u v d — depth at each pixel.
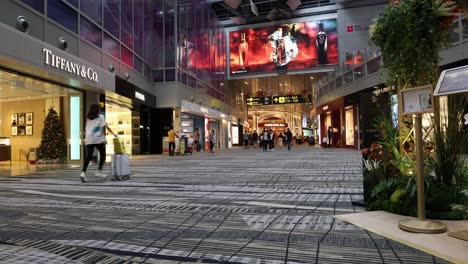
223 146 35.47
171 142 19.84
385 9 4.13
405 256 2.70
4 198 5.48
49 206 4.80
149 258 2.73
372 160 4.47
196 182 7.35
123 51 16.80
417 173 3.36
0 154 13.81
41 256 2.78
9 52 8.31
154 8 22.16
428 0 3.76
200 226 3.68
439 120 3.92
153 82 21.91
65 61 10.72
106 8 14.77
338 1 30.77
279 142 48.69
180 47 22.86
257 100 42.66
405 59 3.98
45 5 10.32
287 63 33.22
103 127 7.95
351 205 4.62
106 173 9.46
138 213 4.33
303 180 7.36
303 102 41.16
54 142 13.90
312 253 2.80
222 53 34.66
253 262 2.62
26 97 14.83
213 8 34.09
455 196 3.65
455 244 2.86
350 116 23.95
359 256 2.71
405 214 3.83
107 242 3.15
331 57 31.91
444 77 2.87
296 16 32.97
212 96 30.77
